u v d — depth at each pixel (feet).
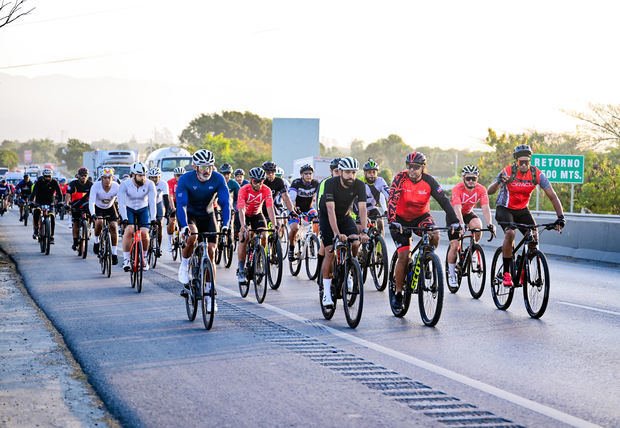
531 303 38.58
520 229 39.96
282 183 57.11
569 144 199.52
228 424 20.71
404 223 38.86
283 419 21.12
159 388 24.44
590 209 163.84
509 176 40.40
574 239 75.15
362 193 37.14
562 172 139.74
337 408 22.16
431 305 35.50
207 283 34.86
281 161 192.13
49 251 73.72
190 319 37.19
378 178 51.42
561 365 27.58
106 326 35.42
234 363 27.84
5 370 27.02
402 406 22.34
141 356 29.01
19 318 37.76
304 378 25.63
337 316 38.65
